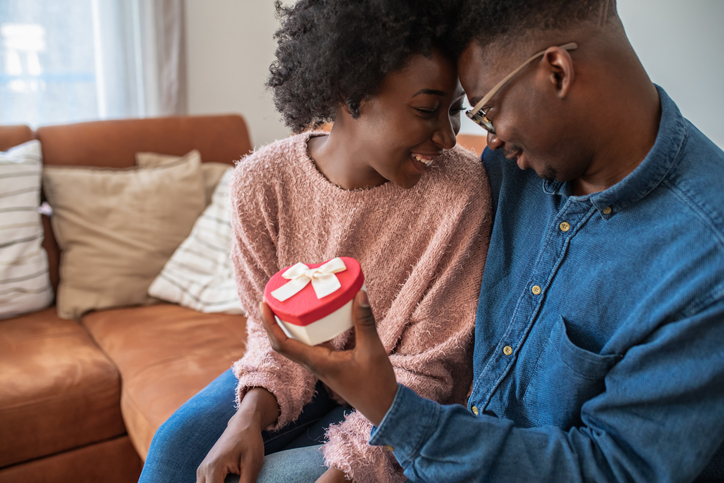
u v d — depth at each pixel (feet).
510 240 3.03
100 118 8.36
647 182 2.38
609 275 2.49
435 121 2.74
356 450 2.81
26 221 5.97
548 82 2.30
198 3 8.78
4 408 4.58
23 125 6.47
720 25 3.82
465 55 2.53
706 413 2.14
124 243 6.24
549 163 2.49
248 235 3.43
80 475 4.94
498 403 2.92
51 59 7.86
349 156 3.06
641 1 4.26
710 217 2.23
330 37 2.65
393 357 3.23
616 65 2.32
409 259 3.30
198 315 5.98
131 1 8.13
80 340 5.58
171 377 4.80
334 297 2.33
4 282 5.79
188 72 8.95
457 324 3.22
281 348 2.42
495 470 2.39
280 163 3.34
